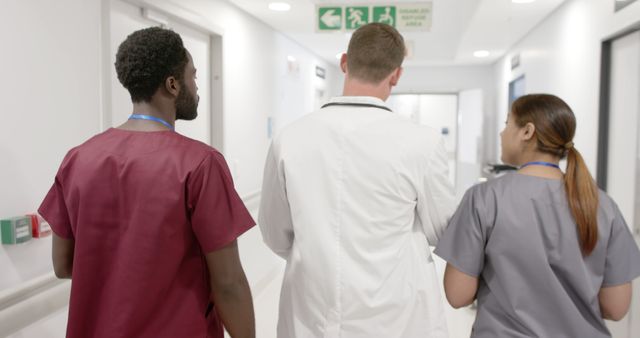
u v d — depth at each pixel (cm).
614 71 285
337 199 114
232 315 110
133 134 102
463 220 121
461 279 120
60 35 179
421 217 123
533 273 112
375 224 113
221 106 337
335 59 686
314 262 114
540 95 122
